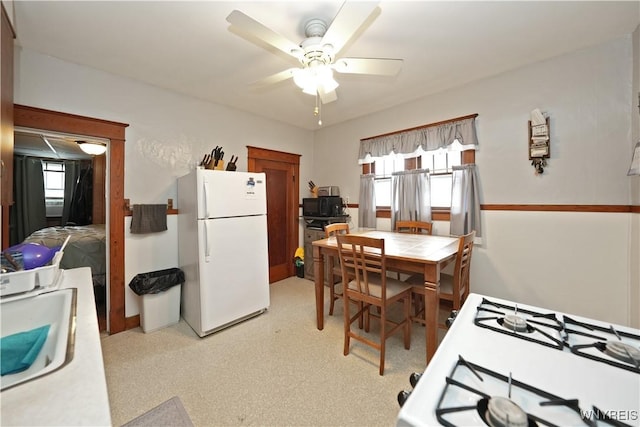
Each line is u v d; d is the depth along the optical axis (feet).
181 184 8.98
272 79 6.52
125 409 5.10
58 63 7.20
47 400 1.84
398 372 6.15
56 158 15.81
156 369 6.30
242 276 8.62
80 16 5.60
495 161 8.58
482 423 1.75
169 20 5.78
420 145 10.07
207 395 5.46
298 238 14.15
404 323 6.93
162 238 9.09
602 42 6.81
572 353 2.53
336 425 4.76
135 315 8.55
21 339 3.02
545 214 7.76
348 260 6.91
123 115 8.29
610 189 6.85
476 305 3.67
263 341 7.52
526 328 2.98
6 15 5.05
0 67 4.80
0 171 4.83
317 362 6.53
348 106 11.06
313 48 5.29
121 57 7.22
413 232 10.20
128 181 8.44
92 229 11.53
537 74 7.76
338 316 9.16
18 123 6.64
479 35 6.43
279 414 4.99
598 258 7.04
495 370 2.29
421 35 6.40
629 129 6.57
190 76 8.33
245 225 8.70
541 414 1.83
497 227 8.59
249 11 5.54
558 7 5.50
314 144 14.65
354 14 4.30
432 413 1.83
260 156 12.09
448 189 9.81
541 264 7.87
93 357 2.35
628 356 2.37
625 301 6.72
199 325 7.77
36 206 15.01
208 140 10.30
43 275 3.91
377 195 11.92
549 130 7.61
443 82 8.94
